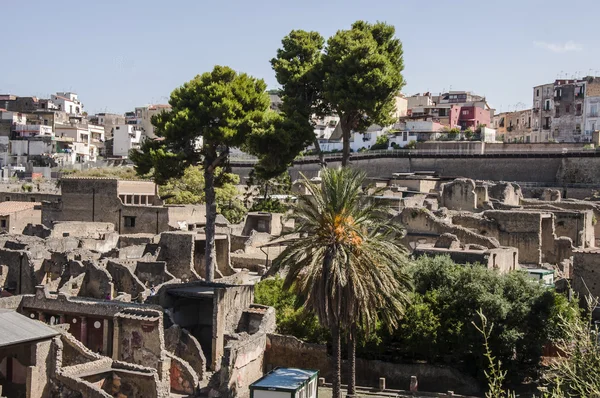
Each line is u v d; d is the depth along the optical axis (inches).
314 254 1806.1
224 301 2249.0
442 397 2052.2
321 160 3523.6
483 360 2155.5
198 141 3417.8
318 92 3592.5
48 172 6373.0
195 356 2128.4
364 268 1811.0
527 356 2170.3
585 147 5152.6
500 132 7701.8
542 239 3358.8
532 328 2178.9
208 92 2883.9
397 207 3801.7
